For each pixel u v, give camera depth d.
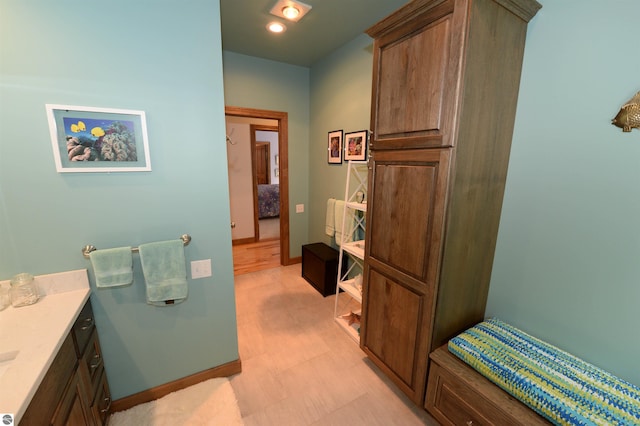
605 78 1.13
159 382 1.63
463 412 1.27
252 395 1.68
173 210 1.49
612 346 1.21
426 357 1.44
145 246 1.39
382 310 1.72
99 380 1.37
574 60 1.21
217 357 1.79
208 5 1.39
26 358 0.86
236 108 3.05
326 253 3.07
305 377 1.83
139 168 1.37
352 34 2.50
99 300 1.39
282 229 3.71
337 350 2.10
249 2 1.98
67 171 1.24
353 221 2.73
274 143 8.36
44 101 1.16
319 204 3.48
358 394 1.70
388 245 1.62
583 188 1.24
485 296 1.65
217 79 1.47
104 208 1.33
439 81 1.23
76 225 1.29
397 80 1.46
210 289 1.67
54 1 1.12
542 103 1.33
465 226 1.37
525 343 1.37
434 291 1.36
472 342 1.37
